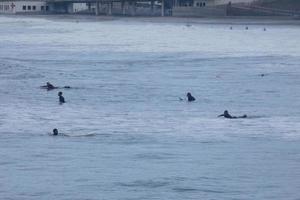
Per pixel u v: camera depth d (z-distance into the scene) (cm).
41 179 7956
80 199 7350
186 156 8888
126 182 7850
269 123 10844
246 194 7494
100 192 7538
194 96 13450
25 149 9238
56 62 18888
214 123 10862
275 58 19850
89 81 15312
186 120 11119
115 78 15825
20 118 11281
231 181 7894
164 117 11369
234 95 13562
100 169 8312
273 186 7756
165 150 9181
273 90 14162
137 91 14012
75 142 9644
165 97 13338
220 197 7406
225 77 16012
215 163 8581
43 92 13800
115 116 11475
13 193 7531
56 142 9631
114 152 9075
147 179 7969
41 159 8731
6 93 13662
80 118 11306
